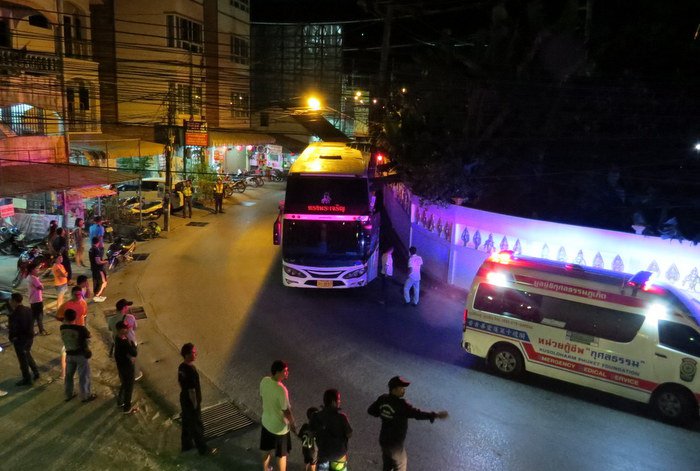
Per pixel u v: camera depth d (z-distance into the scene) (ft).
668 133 48.52
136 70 99.30
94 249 46.83
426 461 24.72
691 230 40.50
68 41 73.26
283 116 136.56
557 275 32.37
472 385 32.58
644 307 29.66
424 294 51.49
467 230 51.65
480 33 57.52
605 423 28.55
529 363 32.91
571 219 51.88
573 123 51.34
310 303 47.96
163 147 92.99
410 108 60.03
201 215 89.40
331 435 20.42
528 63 52.06
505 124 54.49
